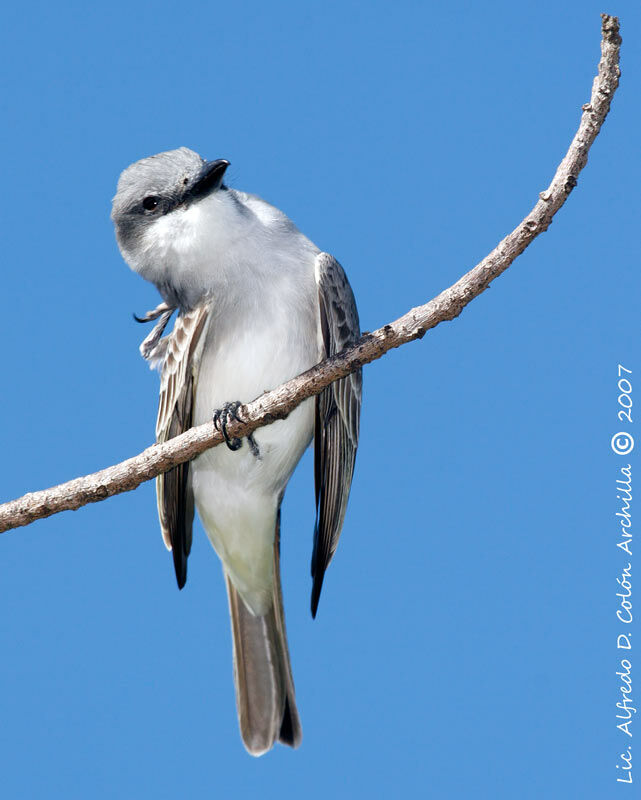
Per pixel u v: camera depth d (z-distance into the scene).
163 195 9.55
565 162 6.91
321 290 9.38
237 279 9.40
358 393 10.22
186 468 10.04
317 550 9.90
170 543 10.18
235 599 10.55
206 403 9.64
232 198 9.62
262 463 9.90
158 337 10.07
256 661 10.41
